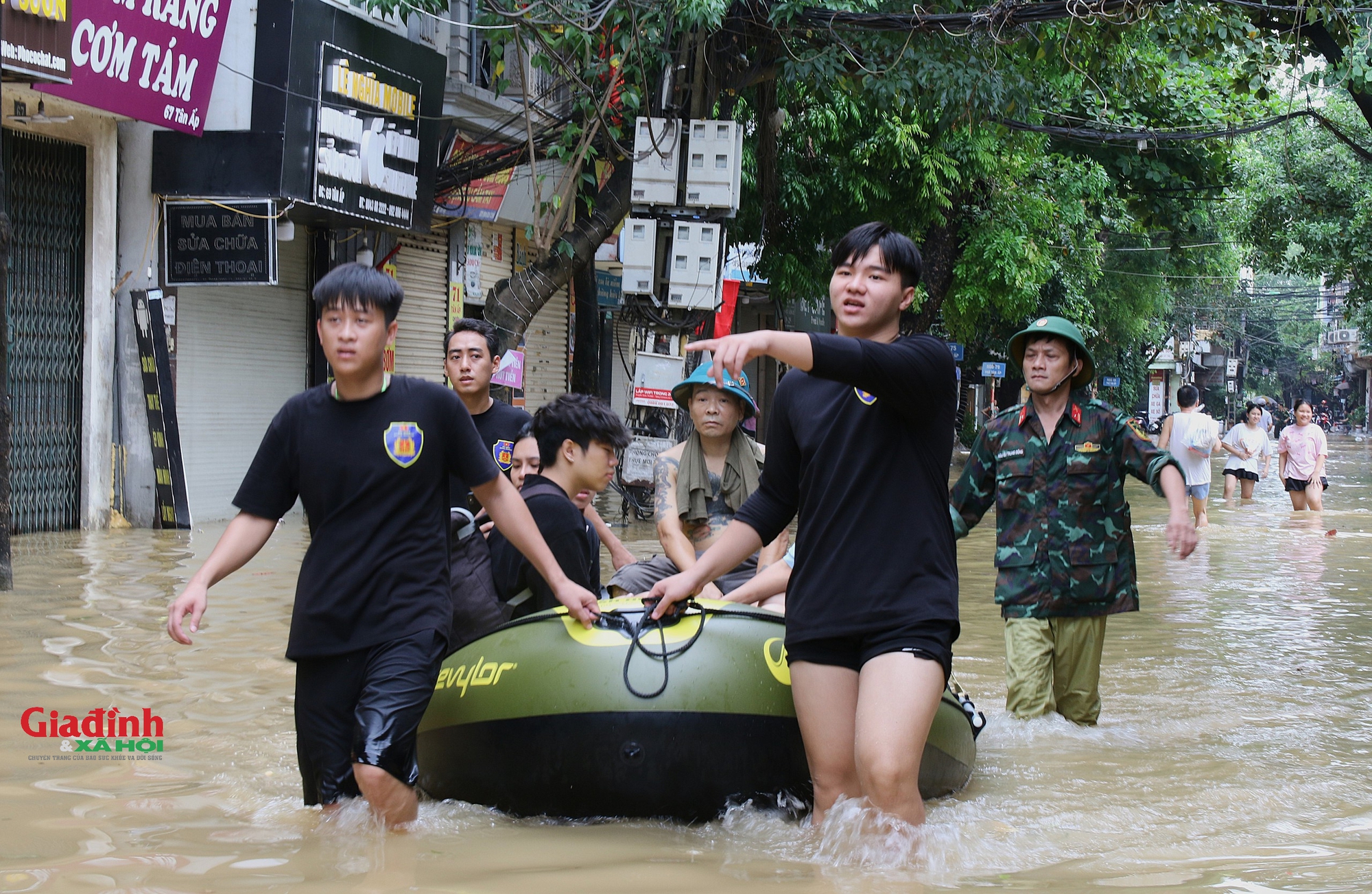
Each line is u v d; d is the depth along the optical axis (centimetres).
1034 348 484
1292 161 2055
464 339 498
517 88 1388
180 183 994
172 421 982
